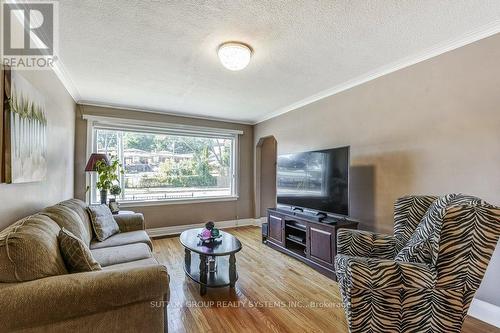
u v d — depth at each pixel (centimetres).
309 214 322
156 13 171
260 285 245
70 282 113
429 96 233
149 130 432
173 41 208
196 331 175
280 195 378
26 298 103
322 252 277
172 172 457
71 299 109
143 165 432
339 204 281
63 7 163
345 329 178
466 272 135
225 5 163
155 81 298
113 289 117
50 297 106
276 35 200
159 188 445
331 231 267
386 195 269
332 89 327
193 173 477
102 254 202
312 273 276
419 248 149
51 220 164
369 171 288
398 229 196
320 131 357
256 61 246
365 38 205
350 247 201
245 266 293
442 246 137
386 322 142
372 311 142
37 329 106
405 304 142
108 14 171
